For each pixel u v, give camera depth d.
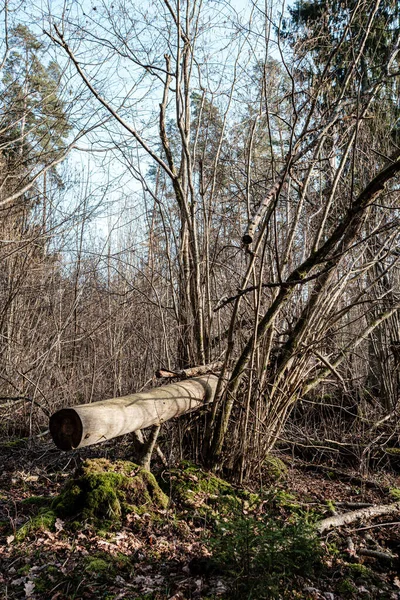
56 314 8.33
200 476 4.91
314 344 5.17
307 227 5.99
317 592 3.38
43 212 8.57
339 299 5.66
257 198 6.86
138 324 7.27
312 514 4.56
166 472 4.88
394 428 6.62
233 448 5.19
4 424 7.54
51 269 8.95
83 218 7.90
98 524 4.01
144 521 4.13
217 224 6.54
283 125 6.66
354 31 6.48
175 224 6.45
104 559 3.57
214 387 5.23
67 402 7.57
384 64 5.62
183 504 4.50
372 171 6.98
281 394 5.25
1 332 7.78
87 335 7.55
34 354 8.05
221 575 3.45
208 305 5.59
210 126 6.86
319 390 7.85
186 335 5.65
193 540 3.99
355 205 4.75
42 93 7.34
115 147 6.65
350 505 5.04
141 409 4.29
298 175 6.41
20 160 7.36
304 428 6.52
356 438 6.39
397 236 5.82
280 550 3.36
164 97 5.71
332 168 5.76
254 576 3.21
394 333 7.41
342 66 5.74
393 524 4.56
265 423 5.21
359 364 8.68
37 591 3.22
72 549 3.65
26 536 3.85
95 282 8.57
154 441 4.70
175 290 6.03
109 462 4.56
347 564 3.81
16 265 8.24
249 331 5.58
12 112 7.22
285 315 5.73
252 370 5.00
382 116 7.76
